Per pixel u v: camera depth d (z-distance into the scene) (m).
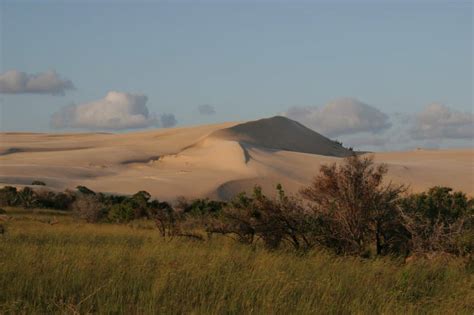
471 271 13.23
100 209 42.34
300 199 17.17
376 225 16.08
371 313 9.29
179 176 150.00
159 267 11.62
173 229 20.48
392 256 14.83
